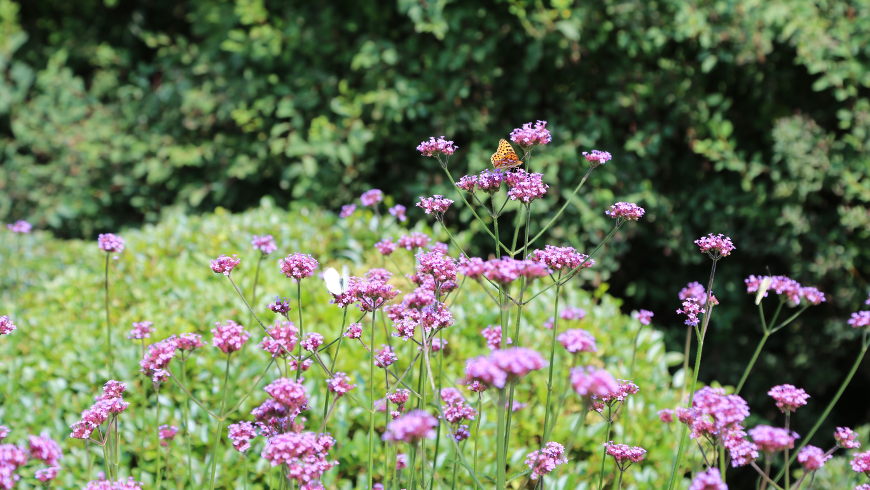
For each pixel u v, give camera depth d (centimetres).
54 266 513
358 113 539
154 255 438
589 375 157
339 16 577
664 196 533
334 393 199
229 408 304
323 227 459
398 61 546
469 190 221
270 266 407
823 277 508
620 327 385
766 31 490
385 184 569
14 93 716
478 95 533
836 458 421
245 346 322
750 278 230
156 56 731
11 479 167
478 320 361
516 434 309
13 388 325
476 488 212
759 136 534
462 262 206
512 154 228
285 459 173
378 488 217
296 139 553
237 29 629
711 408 180
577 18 493
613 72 521
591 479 302
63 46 745
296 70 581
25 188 683
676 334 548
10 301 438
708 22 498
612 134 536
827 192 504
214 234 448
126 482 205
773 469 491
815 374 530
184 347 218
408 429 156
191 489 238
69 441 299
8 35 729
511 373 162
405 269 389
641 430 306
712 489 154
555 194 512
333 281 205
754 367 542
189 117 629
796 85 516
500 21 513
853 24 487
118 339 338
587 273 518
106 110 695
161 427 262
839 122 510
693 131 523
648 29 505
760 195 505
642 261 567
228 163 606
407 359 303
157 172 629
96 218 686
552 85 537
